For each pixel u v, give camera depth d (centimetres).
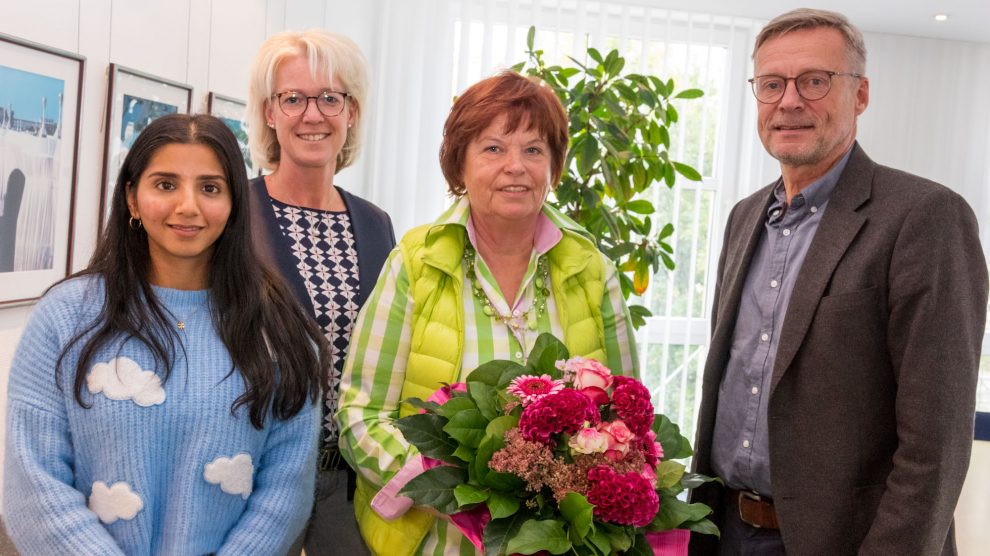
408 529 146
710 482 176
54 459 124
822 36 159
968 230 148
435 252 157
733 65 455
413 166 406
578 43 425
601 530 125
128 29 244
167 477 130
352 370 158
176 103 272
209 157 133
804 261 157
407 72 402
